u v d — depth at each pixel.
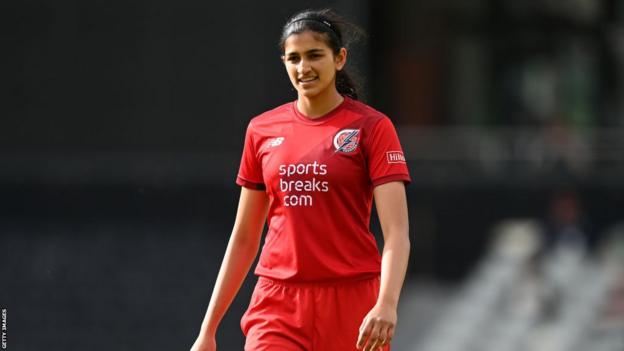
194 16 48.88
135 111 49.12
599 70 59.28
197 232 47.31
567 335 44.94
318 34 13.48
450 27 60.12
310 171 13.62
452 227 50.19
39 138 49.38
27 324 44.22
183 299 44.44
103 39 49.34
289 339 13.85
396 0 60.00
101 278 45.41
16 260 46.19
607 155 53.00
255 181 14.30
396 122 60.12
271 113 14.20
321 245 13.71
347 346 13.83
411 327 46.53
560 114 59.25
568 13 59.53
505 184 50.47
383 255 13.33
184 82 48.94
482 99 60.03
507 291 47.09
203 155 48.56
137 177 48.44
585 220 49.12
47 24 49.50
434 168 52.53
